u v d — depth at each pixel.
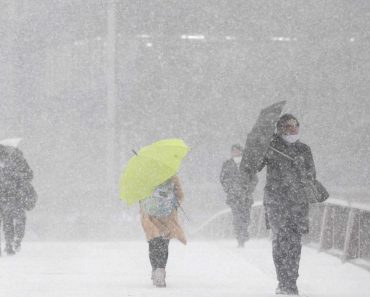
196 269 28.09
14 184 35.28
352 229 28.28
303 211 20.08
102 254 34.78
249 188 38.41
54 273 26.45
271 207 20.17
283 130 20.19
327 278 24.44
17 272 26.75
